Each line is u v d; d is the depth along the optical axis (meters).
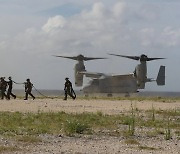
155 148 12.88
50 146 12.73
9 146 12.32
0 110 26.42
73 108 29.38
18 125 17.91
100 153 11.72
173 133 16.80
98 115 23.08
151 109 28.77
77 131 16.19
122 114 24.23
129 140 14.24
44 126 17.59
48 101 39.19
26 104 33.12
